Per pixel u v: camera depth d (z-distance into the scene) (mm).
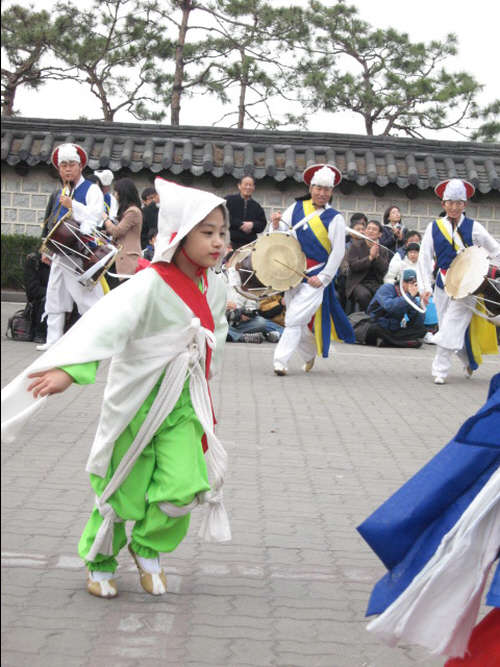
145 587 4234
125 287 3883
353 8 25141
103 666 3521
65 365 3625
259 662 3635
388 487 6336
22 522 5195
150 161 18141
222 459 4145
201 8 24672
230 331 13961
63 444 7129
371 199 18797
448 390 10609
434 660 3736
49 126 18938
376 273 15078
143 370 3900
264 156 18672
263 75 24906
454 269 10727
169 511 3941
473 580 3197
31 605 4070
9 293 17484
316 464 6875
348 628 4012
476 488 3332
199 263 4012
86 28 23453
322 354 11047
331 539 5191
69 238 10219
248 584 4469
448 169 18578
